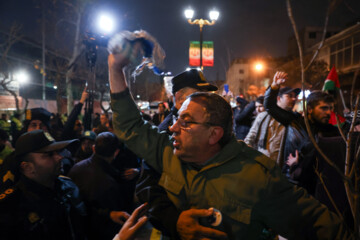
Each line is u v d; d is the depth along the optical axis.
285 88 3.21
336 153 1.90
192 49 13.00
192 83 1.64
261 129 3.77
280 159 3.03
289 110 3.23
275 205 1.10
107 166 2.60
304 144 2.68
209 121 1.11
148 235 3.03
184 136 1.13
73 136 3.62
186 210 1.17
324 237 1.09
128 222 1.27
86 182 2.42
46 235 1.63
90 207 2.36
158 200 1.28
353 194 1.01
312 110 2.70
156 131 1.38
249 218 1.09
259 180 1.09
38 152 1.70
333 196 1.89
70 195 1.91
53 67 21.09
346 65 20.59
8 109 21.72
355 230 1.02
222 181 1.12
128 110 1.30
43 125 3.67
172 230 1.14
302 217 1.11
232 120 1.19
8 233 1.50
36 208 1.62
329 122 2.64
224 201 1.11
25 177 1.68
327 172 1.95
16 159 1.71
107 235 2.39
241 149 1.18
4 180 1.68
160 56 1.10
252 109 5.64
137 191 1.42
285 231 1.14
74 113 3.48
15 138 3.68
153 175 1.41
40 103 24.39
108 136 2.65
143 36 1.05
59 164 1.82
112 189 2.46
